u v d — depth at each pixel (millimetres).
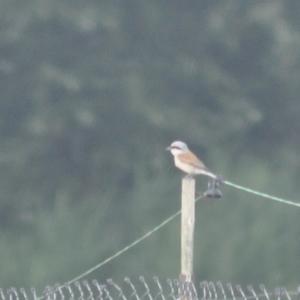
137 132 29234
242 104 30062
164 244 25125
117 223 26016
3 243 25438
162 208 26250
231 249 24453
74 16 29625
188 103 30000
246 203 25234
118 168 28797
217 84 30266
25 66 29406
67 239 25281
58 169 28656
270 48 30969
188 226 13641
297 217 25156
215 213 24953
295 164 29359
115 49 30000
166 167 27953
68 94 29062
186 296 13523
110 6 30234
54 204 26766
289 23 31172
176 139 29281
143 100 29531
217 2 31141
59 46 29641
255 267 24359
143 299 21312
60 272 24703
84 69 29562
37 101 29000
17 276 24578
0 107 29031
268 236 24625
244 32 30969
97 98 29297
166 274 24328
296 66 31047
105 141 29062
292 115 30688
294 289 24219
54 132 28750
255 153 29703
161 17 30984
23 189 28141
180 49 30578
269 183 25812
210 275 24406
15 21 29547
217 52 30859
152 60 30234
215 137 29500
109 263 24859
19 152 28562
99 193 27922
